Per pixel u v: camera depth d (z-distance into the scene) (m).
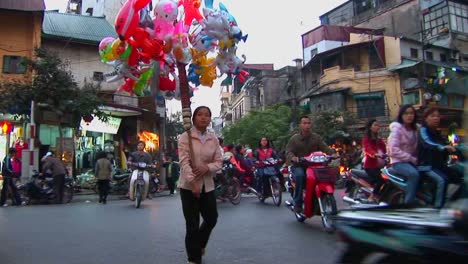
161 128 26.95
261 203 11.23
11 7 20.09
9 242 5.96
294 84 39.03
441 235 2.31
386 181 6.48
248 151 13.76
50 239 6.17
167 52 4.89
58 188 13.20
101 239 6.16
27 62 16.02
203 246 4.79
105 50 5.30
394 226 2.54
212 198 4.66
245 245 5.62
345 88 30.45
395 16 35.09
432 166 5.64
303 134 7.33
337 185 16.38
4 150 18.70
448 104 24.81
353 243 2.70
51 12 26.66
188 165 4.50
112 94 22.34
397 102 28.95
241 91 51.34
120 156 23.58
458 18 32.12
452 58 31.59
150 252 5.31
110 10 30.52
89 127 21.02
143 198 11.04
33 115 15.78
